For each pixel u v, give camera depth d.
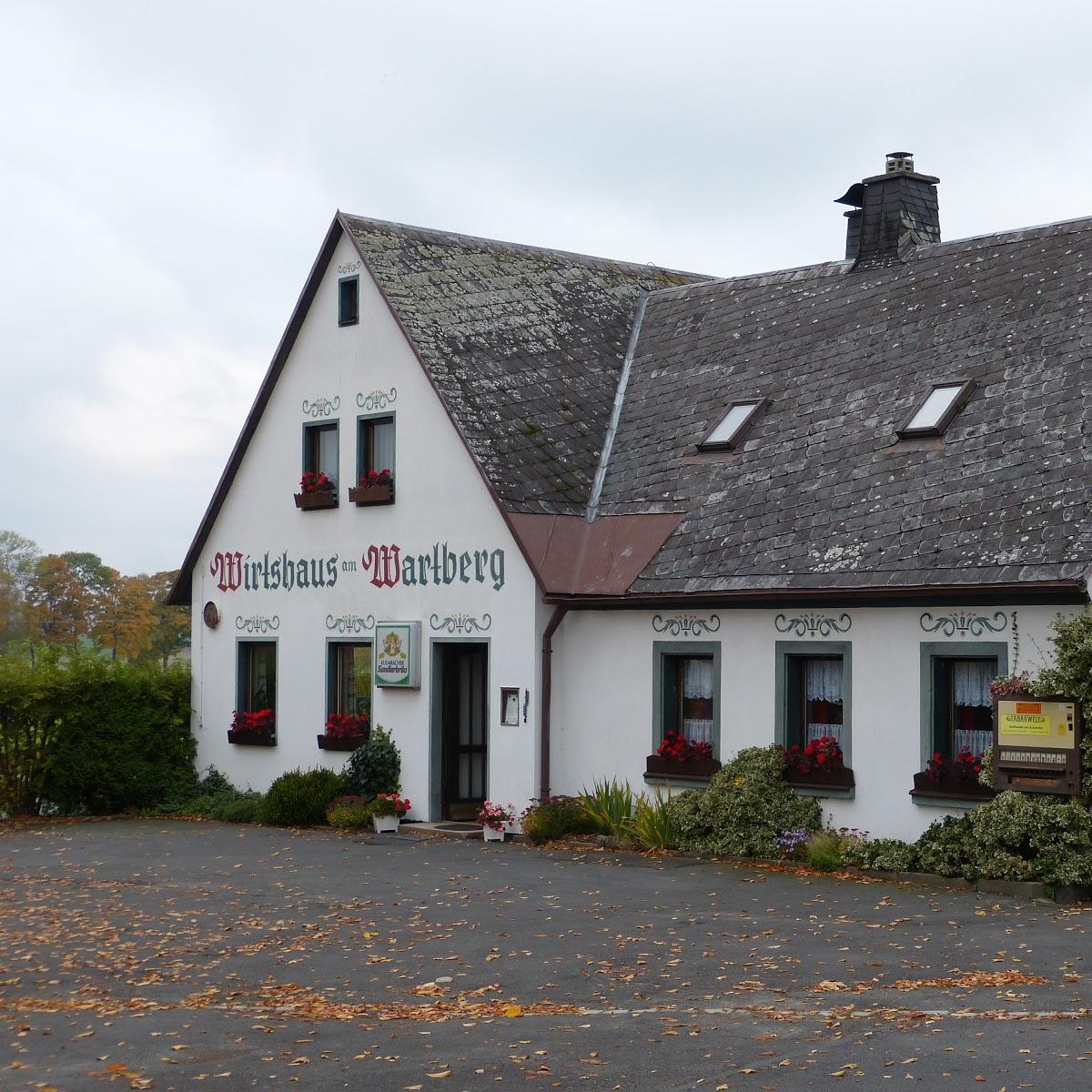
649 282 28.30
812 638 19.25
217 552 27.75
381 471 24.42
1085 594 16.69
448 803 23.61
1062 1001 11.05
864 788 18.61
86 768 26.19
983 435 19.31
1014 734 16.56
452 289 25.27
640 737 21.08
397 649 23.69
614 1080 9.25
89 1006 11.62
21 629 67.12
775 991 11.67
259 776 26.59
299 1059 9.93
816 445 21.16
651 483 22.61
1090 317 20.03
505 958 13.19
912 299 22.62
